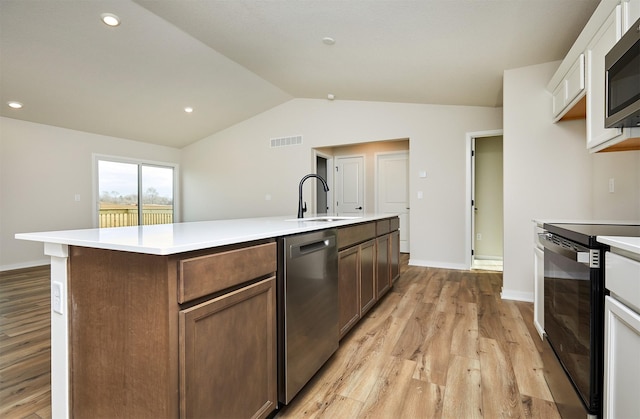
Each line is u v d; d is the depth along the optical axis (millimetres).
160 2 2668
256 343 1261
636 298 820
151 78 4090
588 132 1948
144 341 978
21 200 4578
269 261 1326
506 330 2303
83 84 3945
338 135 5254
